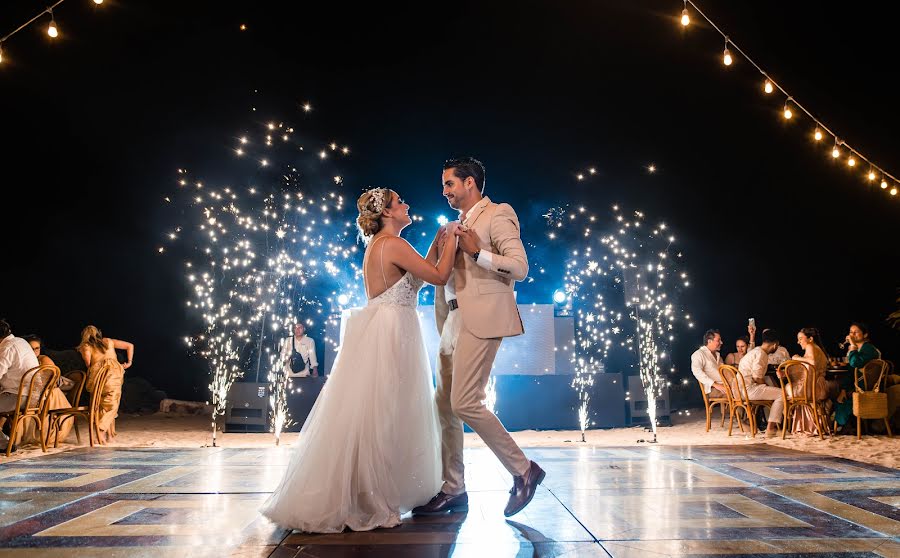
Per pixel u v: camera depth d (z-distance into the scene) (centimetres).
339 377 314
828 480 415
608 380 914
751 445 621
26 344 684
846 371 814
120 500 359
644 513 322
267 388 909
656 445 632
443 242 346
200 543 272
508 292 323
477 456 547
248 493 379
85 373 753
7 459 587
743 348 1024
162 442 763
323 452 298
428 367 335
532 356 905
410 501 315
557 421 895
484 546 266
